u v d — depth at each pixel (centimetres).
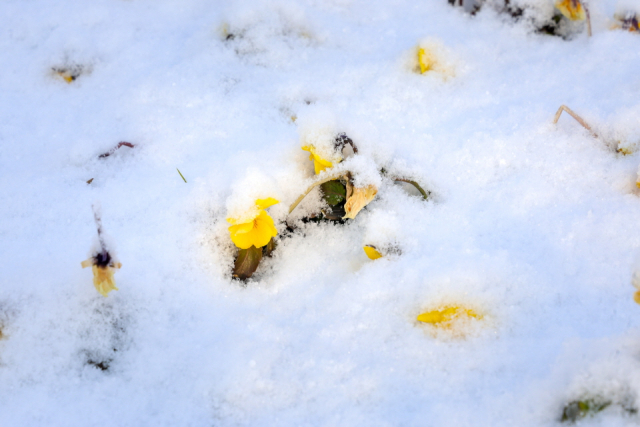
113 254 112
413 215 121
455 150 125
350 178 118
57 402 111
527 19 140
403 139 126
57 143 129
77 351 113
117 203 121
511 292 114
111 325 115
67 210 121
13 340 114
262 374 111
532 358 110
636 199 120
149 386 112
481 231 119
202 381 111
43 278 116
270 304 117
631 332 110
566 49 136
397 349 112
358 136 123
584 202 120
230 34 138
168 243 119
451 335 112
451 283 114
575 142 124
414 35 139
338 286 117
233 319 115
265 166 122
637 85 129
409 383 110
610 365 106
